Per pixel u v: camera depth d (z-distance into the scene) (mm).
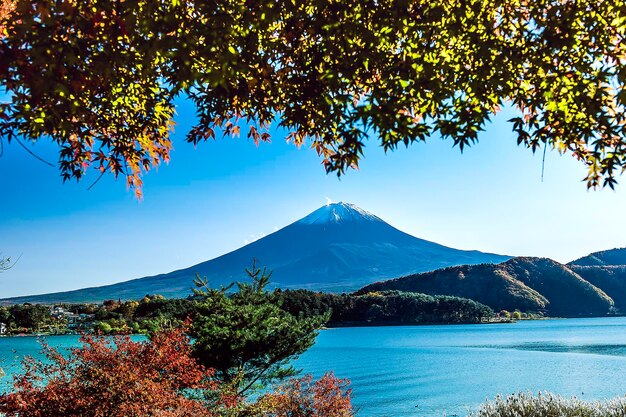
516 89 4773
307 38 4859
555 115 4770
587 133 4641
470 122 4309
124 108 5484
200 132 5645
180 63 3912
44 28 3439
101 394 7164
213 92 4766
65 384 7359
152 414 7230
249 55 4234
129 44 4199
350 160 4781
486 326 163625
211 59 3920
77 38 3664
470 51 4594
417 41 4426
